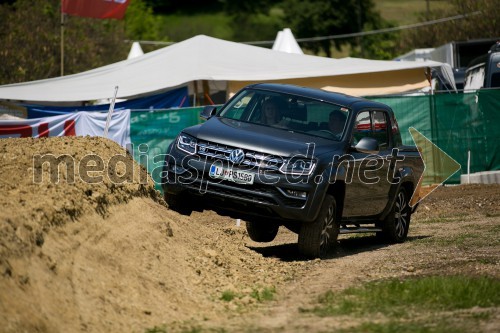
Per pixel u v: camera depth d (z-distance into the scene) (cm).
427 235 3219
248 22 17750
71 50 8344
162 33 16812
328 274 2214
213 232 2488
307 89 2753
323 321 1644
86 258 1697
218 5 18438
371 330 1545
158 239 2036
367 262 2438
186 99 5156
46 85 5125
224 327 1591
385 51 14612
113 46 9844
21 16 8425
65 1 5472
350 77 5269
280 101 2639
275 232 3005
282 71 5138
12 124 3781
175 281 1875
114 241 1853
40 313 1421
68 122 3934
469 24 11275
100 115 4012
